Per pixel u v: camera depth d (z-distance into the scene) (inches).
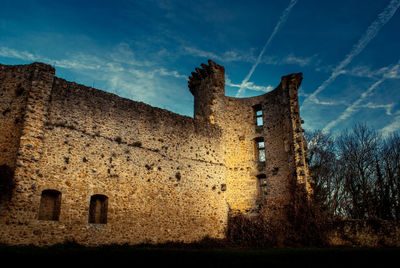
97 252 469.7
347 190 1159.0
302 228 773.3
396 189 1092.5
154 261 415.5
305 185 807.1
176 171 770.2
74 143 610.5
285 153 895.1
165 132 773.3
